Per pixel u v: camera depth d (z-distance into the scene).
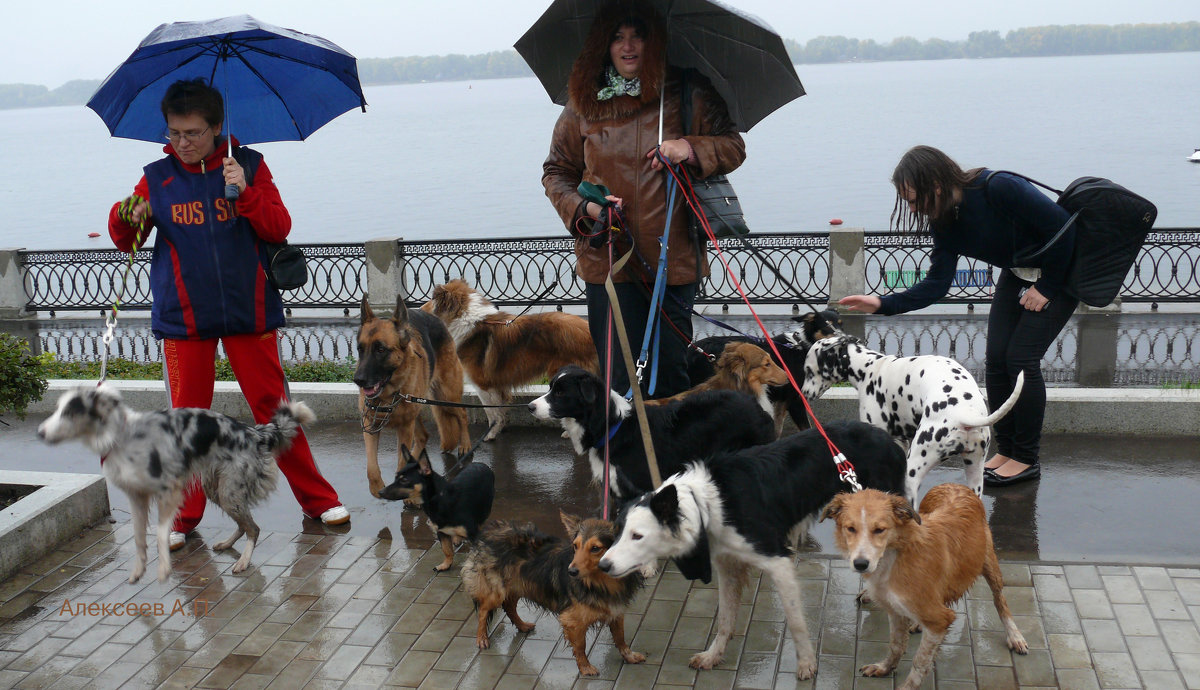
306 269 5.56
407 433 6.36
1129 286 13.14
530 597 4.30
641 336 5.70
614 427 5.00
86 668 4.32
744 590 4.91
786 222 34.81
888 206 38.94
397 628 4.64
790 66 5.23
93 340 13.96
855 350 6.11
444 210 46.78
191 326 5.35
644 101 5.27
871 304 5.82
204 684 4.18
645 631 4.57
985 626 4.43
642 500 3.90
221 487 5.13
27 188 72.88
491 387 7.51
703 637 4.49
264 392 5.68
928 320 13.22
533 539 4.37
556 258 15.53
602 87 5.38
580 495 6.39
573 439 5.12
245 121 5.97
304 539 5.71
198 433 4.97
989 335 6.21
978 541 4.03
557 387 4.95
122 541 5.67
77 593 5.04
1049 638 4.29
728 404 5.37
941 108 132.12
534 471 6.88
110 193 63.91
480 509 5.27
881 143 77.38
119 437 4.73
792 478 4.30
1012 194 5.44
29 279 15.77
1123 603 4.55
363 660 4.36
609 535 3.97
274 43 5.69
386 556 5.45
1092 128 82.44
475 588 4.40
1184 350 10.98
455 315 7.36
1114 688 3.90
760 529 4.04
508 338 7.33
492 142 114.50
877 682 4.06
